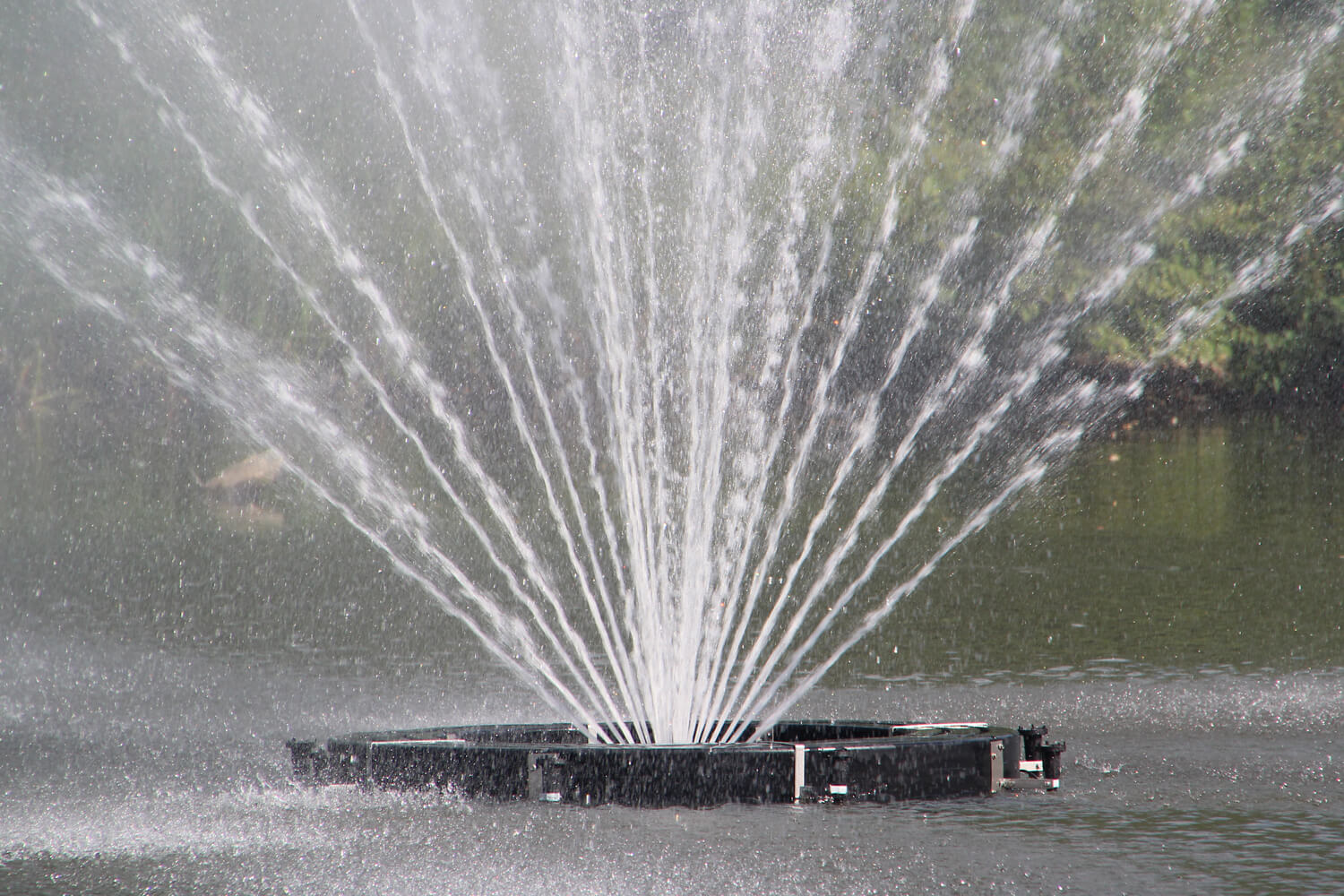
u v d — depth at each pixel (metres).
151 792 23.84
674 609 31.73
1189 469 115.75
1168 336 106.81
